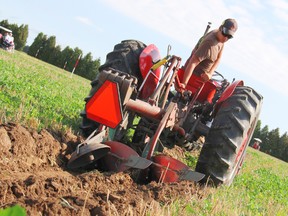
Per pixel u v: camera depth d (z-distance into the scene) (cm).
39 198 365
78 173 532
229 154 614
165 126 583
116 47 701
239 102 627
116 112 514
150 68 654
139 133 666
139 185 516
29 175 455
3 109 714
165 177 547
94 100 518
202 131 697
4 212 106
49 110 870
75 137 608
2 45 3356
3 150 471
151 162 508
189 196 516
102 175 493
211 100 734
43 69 2722
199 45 667
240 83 693
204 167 625
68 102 1160
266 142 7250
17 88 1050
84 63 6269
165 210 452
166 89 638
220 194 607
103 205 392
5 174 429
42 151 525
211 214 500
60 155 552
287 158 7138
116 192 458
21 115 698
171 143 710
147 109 583
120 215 381
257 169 1505
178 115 672
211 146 619
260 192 905
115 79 518
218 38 666
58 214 342
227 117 619
